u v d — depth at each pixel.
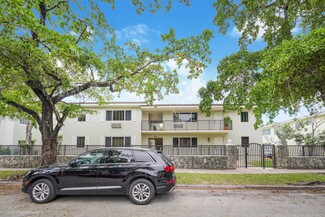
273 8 9.87
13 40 6.30
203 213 5.08
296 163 12.56
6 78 7.55
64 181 5.88
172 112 22.59
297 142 23.28
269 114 8.36
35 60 6.78
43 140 8.95
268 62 6.82
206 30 9.53
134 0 8.55
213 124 21.73
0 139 20.67
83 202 5.89
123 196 6.49
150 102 10.21
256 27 10.62
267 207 5.59
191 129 21.77
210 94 11.99
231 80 10.79
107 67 9.19
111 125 21.28
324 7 8.50
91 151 6.28
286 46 6.03
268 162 13.94
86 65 8.44
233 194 7.05
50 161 8.85
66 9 8.73
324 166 12.46
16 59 6.64
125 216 4.83
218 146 13.95
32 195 5.82
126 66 9.84
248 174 10.14
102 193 5.84
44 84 8.57
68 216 4.82
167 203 5.93
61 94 9.44
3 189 7.50
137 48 9.93
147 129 21.75
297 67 6.13
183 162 12.56
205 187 7.95
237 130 21.41
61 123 9.40
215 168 12.29
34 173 5.92
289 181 8.60
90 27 9.09
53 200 6.04
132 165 5.93
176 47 9.78
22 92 9.68
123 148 6.30
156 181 5.79
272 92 6.98
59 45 6.75
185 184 8.10
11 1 5.77
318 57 5.79
